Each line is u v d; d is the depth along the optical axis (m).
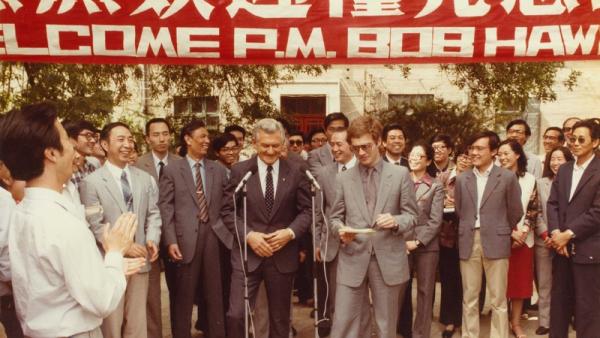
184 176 5.27
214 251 5.31
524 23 5.39
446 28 5.42
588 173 4.96
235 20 5.43
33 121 2.35
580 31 5.38
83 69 8.52
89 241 2.34
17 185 3.42
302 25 5.43
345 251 4.52
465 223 5.34
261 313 5.43
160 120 6.13
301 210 4.85
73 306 2.32
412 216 4.44
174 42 5.42
